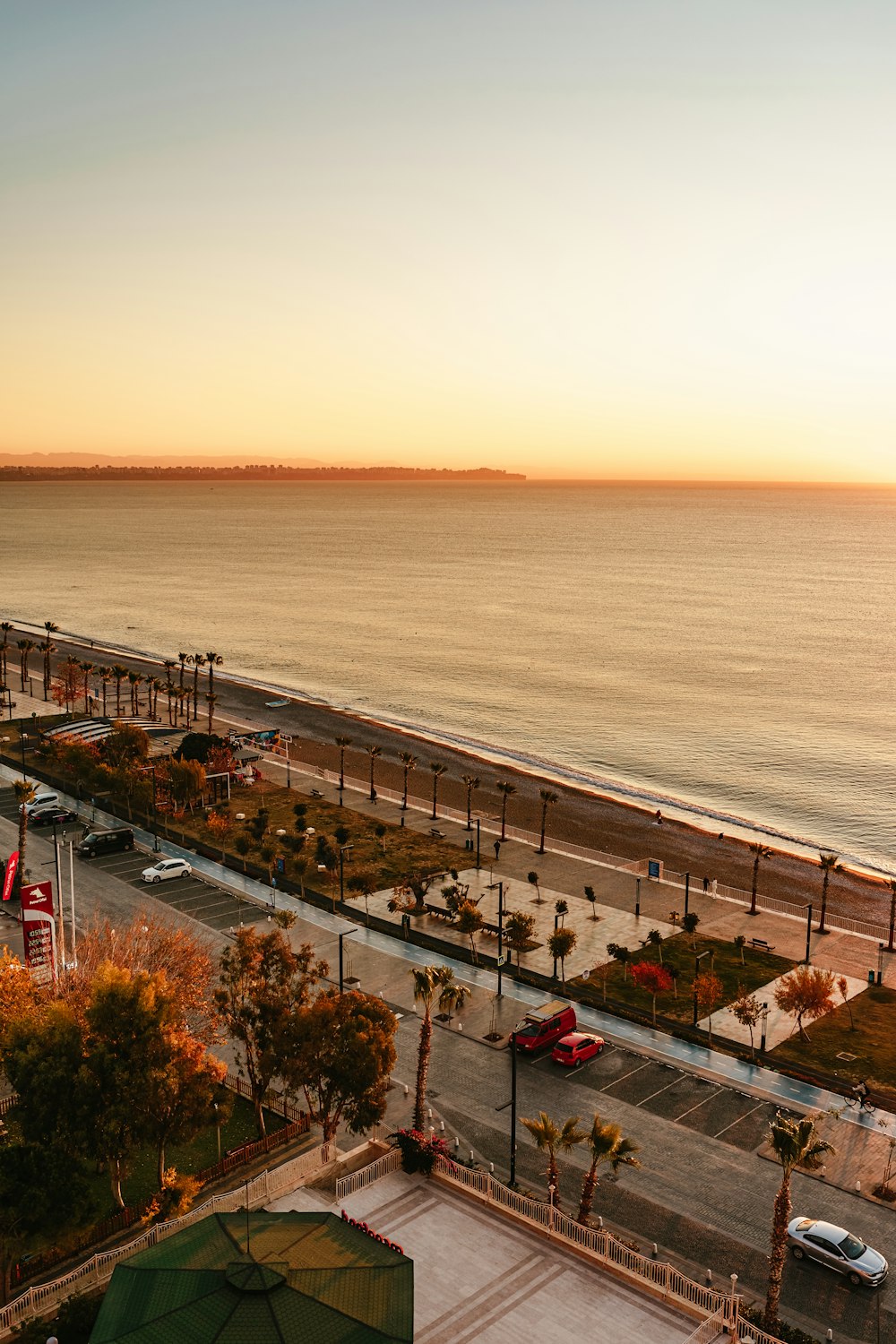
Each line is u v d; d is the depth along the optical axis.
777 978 67.62
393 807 106.62
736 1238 41.72
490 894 81.88
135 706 146.25
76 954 56.47
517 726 159.38
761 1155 47.50
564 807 111.62
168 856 87.94
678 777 133.38
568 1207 43.31
